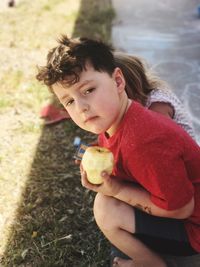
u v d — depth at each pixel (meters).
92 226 2.48
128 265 2.03
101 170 1.78
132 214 1.93
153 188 1.69
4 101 3.87
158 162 1.64
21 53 4.85
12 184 2.89
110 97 1.70
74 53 1.69
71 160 3.10
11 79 4.27
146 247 1.96
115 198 1.96
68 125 3.46
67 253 2.30
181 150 1.68
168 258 2.10
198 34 4.95
